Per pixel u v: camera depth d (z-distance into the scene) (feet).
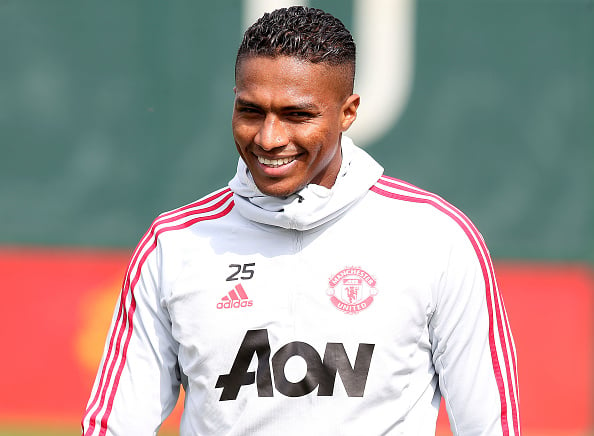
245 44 22.18
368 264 23.24
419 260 23.18
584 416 61.21
